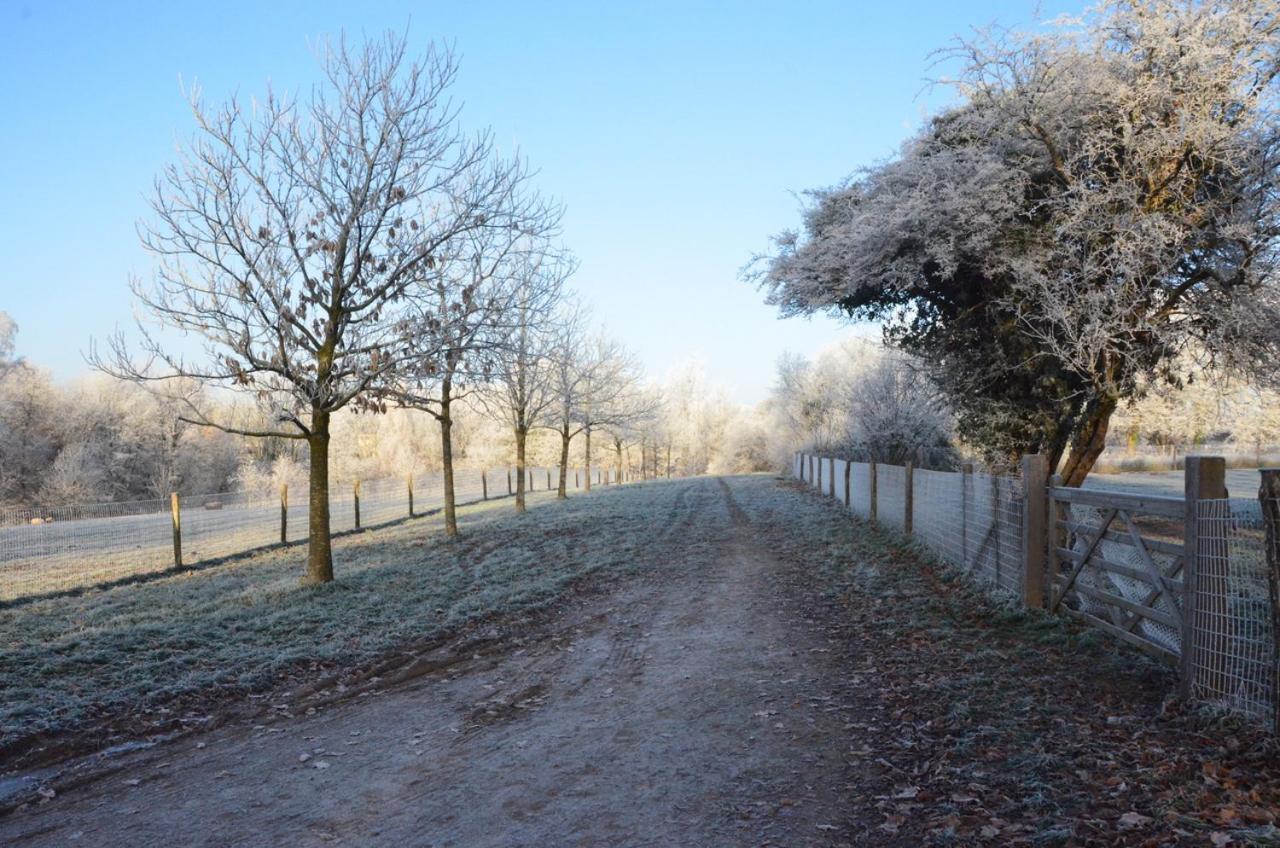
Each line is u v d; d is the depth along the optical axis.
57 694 6.62
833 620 9.13
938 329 12.95
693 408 81.50
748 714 5.98
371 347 11.65
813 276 11.65
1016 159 10.20
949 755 4.79
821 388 44.47
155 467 48.81
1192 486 5.26
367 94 11.83
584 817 4.31
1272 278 8.71
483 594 11.27
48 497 42.28
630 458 72.38
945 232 10.27
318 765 5.28
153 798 4.82
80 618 10.16
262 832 4.28
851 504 22.53
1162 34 8.45
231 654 8.03
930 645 7.54
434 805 4.56
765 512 23.91
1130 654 6.34
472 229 13.14
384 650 8.31
